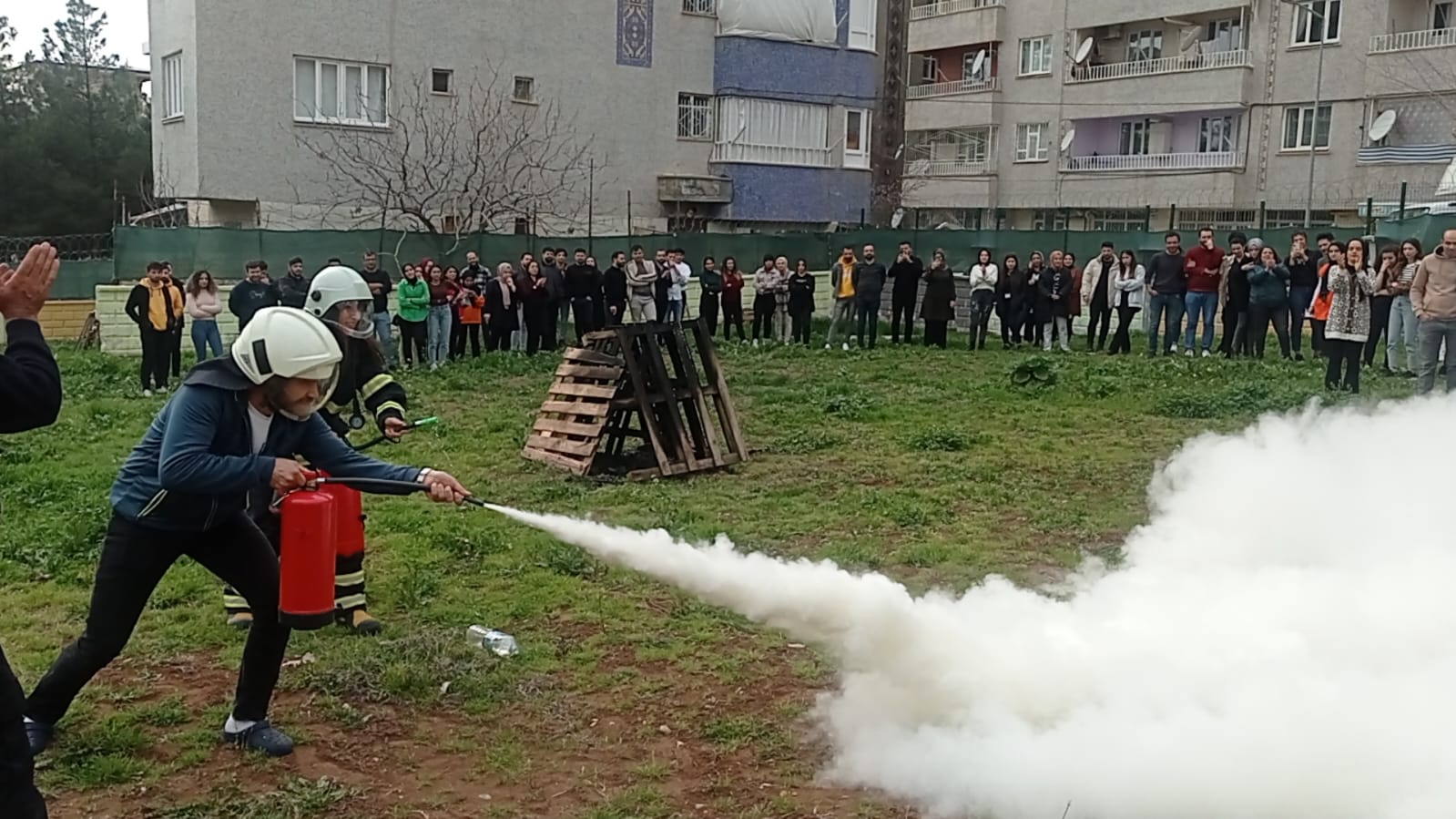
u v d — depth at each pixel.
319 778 4.30
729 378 16.38
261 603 4.41
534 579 6.72
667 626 5.91
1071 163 40.56
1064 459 10.30
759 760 4.44
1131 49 40.09
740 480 9.66
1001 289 20.73
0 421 2.96
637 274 20.91
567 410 10.29
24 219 41.91
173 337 16.17
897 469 9.96
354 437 11.66
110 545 4.23
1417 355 12.96
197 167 26.22
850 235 27.06
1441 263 12.04
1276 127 36.00
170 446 3.94
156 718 4.80
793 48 33.03
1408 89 32.84
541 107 30.11
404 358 18.25
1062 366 16.98
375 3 27.59
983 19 42.25
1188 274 18.05
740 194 32.91
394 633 5.85
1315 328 17.34
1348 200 34.25
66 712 4.52
